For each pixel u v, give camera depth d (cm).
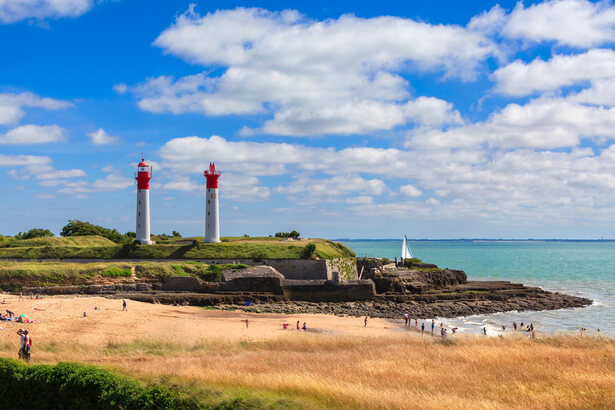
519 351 3281
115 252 10175
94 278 8531
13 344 3644
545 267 18738
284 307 7762
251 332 5466
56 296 7894
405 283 9006
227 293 8244
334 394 1984
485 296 8806
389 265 11194
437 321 6944
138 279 8650
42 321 5244
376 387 2250
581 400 1997
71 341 4128
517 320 7069
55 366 1884
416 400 1955
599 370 2648
